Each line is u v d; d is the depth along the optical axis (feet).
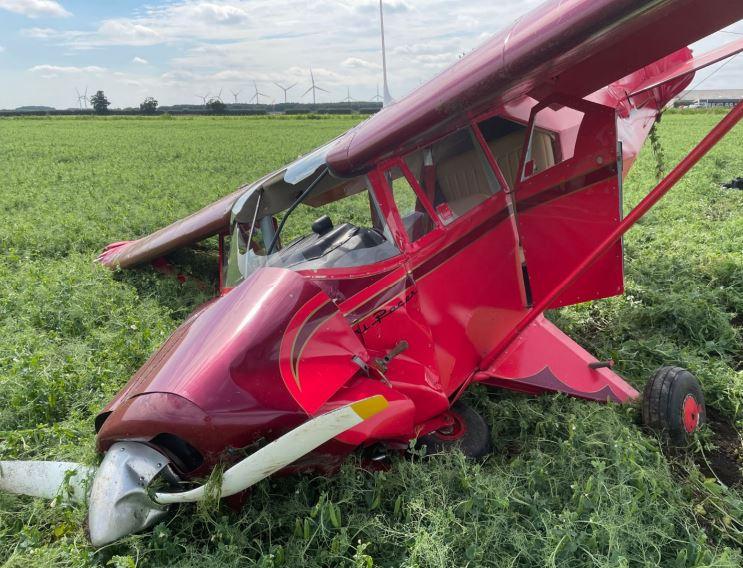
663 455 11.80
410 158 13.03
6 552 9.54
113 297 21.70
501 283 14.11
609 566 8.33
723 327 17.48
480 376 13.89
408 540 9.09
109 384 14.97
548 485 10.54
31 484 10.39
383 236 12.53
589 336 18.92
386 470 11.04
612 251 14.52
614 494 9.76
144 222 34.58
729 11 10.57
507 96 12.37
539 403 13.92
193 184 49.60
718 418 14.21
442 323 12.75
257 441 9.30
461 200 13.71
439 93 11.12
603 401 13.87
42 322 19.48
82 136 119.55
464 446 12.02
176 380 9.48
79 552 9.14
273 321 10.05
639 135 25.76
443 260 12.92
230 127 159.33
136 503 8.87
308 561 8.89
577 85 13.51
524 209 14.55
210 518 9.22
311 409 9.64
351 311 11.50
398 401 10.50
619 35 10.39
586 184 14.19
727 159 53.78
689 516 10.41
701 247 24.80
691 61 25.61
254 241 13.93
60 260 27.78
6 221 34.30
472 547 8.79
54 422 13.74
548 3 10.65
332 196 13.69
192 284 24.61
